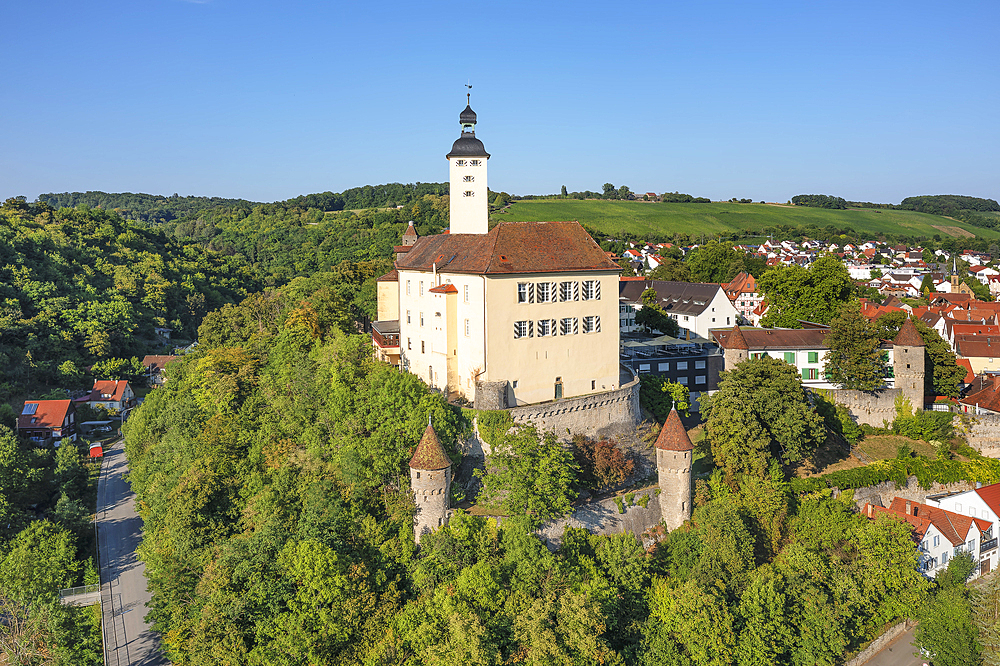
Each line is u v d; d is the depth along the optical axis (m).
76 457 100.69
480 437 69.44
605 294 76.94
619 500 69.06
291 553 60.41
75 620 68.31
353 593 57.84
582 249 76.38
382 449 66.75
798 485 80.19
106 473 114.19
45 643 63.84
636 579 62.12
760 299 173.88
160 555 69.50
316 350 96.62
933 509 80.56
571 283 74.50
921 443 92.25
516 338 71.44
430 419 64.06
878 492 83.94
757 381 79.56
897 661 66.38
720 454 75.56
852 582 66.50
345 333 102.75
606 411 75.75
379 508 66.44
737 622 60.25
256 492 73.56
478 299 70.81
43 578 74.31
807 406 81.31
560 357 74.44
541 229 75.56
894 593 69.38
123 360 161.50
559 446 68.06
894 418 94.69
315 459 72.88
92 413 140.38
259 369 99.56
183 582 65.88
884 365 95.50
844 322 95.31
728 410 76.31
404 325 88.31
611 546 63.94
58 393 136.38
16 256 177.88
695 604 58.19
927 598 69.31
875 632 68.69
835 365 95.56
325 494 66.50
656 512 70.56
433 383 80.50
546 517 63.97
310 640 55.16
